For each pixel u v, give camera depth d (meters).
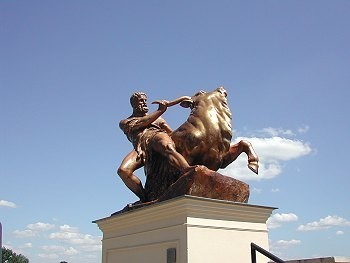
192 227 6.62
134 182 8.50
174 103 8.73
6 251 64.50
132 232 7.85
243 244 7.13
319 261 7.33
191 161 7.98
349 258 7.32
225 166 8.45
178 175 7.88
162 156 8.34
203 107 8.26
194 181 6.92
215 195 7.13
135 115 9.22
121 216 8.03
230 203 7.08
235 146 8.53
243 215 7.28
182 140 8.07
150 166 8.55
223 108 8.37
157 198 8.10
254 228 7.36
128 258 7.84
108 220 8.43
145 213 7.49
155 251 7.18
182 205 6.70
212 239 6.79
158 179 8.36
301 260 7.57
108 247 8.44
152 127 9.04
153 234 7.29
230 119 8.36
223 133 8.16
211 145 7.98
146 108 9.25
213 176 7.09
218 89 8.65
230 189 7.30
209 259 6.66
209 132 8.00
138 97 9.23
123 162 8.57
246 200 7.54
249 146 8.44
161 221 7.20
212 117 8.14
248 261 7.08
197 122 8.07
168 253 6.77
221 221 7.00
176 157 7.78
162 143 8.09
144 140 8.73
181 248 6.59
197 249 6.58
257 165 8.27
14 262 65.31
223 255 6.83
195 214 6.74
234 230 7.09
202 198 6.78
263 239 7.41
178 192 7.11
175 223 6.87
